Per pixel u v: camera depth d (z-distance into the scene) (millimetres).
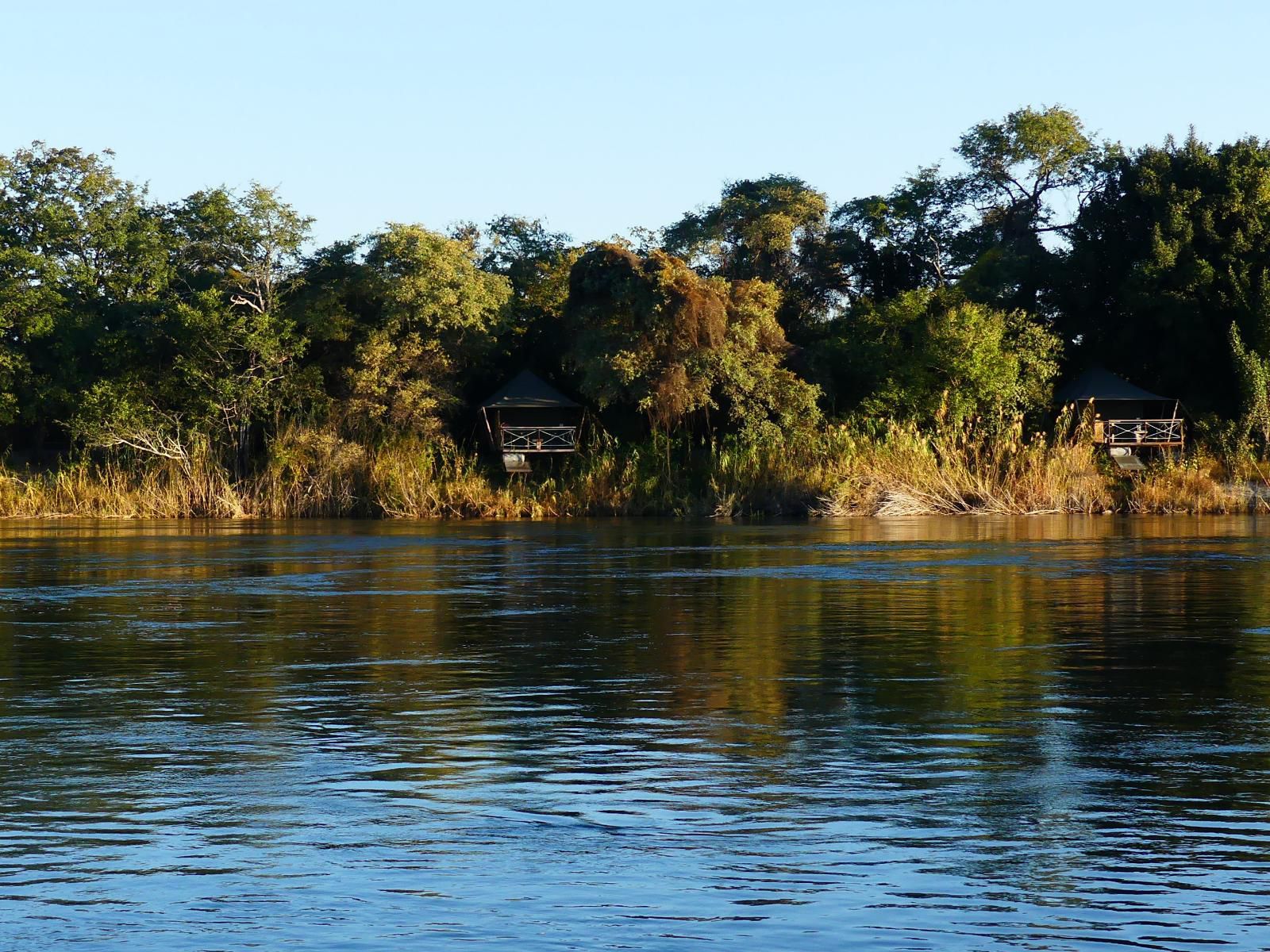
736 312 68188
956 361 66688
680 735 12211
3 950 7160
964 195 83438
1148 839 8930
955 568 30625
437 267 68062
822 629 19609
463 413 71312
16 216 75812
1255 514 57875
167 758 11359
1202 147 71625
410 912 7672
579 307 67438
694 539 42156
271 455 64562
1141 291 70375
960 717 12945
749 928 7418
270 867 8445
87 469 65125
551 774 10758
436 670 15992
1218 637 18578
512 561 33531
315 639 18734
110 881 8211
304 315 68375
